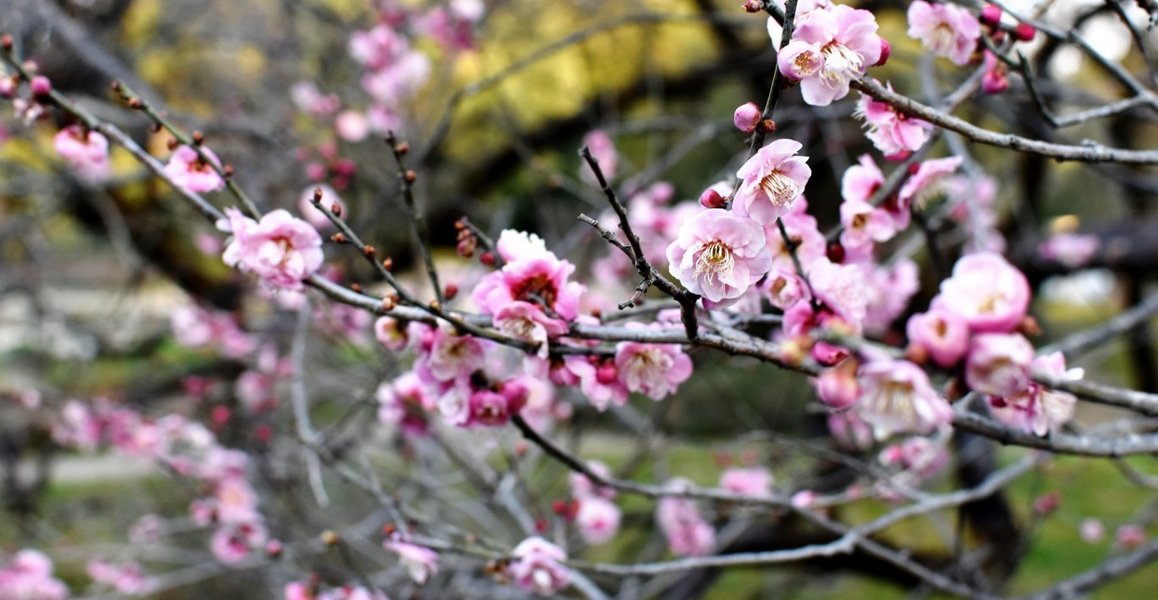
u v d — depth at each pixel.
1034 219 3.94
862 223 1.17
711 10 3.77
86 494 4.74
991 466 3.01
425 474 2.84
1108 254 3.60
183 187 1.22
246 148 3.76
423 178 3.45
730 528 3.03
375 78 3.32
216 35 3.99
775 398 4.34
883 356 0.66
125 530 4.37
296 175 3.49
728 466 2.98
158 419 3.42
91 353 3.93
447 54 3.74
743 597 4.07
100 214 3.92
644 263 0.85
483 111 4.30
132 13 4.02
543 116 4.35
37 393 3.47
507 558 1.35
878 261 2.69
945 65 2.37
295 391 1.98
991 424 1.00
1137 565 2.07
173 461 2.95
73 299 5.12
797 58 0.85
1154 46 2.64
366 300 1.08
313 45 4.23
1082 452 1.01
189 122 3.09
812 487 3.20
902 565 1.74
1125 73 1.14
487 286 1.05
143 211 3.87
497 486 2.19
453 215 4.24
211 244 3.62
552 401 2.75
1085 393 0.74
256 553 2.66
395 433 3.04
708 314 1.14
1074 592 2.11
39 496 4.49
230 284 3.93
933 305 0.69
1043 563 4.07
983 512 2.98
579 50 4.18
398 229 3.67
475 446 2.59
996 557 2.92
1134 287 4.18
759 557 1.37
